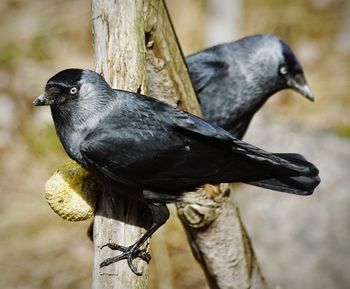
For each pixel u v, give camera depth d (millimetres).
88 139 8133
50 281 13688
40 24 18828
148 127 8148
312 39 19156
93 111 8164
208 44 17891
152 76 9055
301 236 13086
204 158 8273
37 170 15469
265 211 13312
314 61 18594
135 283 7828
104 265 7848
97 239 7992
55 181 8070
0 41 18453
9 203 14883
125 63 8242
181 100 9305
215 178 8281
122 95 8211
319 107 17062
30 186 15156
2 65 17953
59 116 8258
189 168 8242
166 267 13547
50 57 18078
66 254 14070
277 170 8227
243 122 11820
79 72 8195
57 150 15742
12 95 17219
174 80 9148
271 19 19250
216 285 10477
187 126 8141
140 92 8367
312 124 16375
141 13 8344
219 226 9875
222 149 8375
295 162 8398
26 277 13758
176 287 13438
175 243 13820
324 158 13594
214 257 10117
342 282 12867
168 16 9008
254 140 14281
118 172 8086
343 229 12992
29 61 18016
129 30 8242
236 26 18031
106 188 8242
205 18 18531
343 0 19922
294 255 13039
